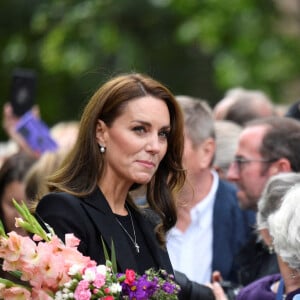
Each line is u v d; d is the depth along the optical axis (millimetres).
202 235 16016
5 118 21875
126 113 11633
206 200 16125
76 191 11680
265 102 21516
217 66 38281
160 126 11703
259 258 15180
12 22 42219
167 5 39281
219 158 17516
